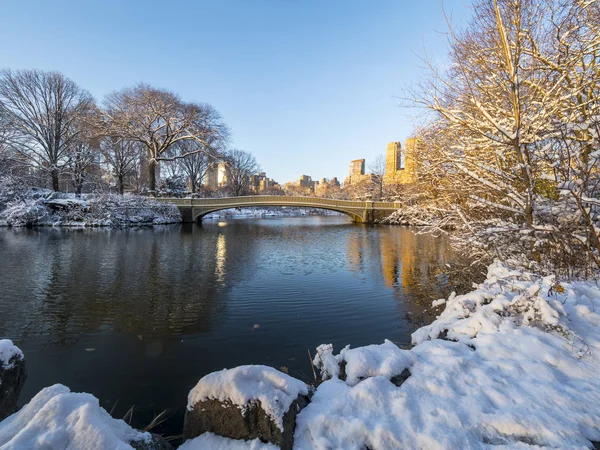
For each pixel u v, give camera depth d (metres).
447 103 5.89
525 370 2.82
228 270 12.01
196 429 2.34
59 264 12.28
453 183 6.44
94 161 36.91
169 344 5.84
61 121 32.72
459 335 3.66
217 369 4.97
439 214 7.40
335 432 2.17
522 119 4.19
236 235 24.80
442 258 15.00
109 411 3.95
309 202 39.88
